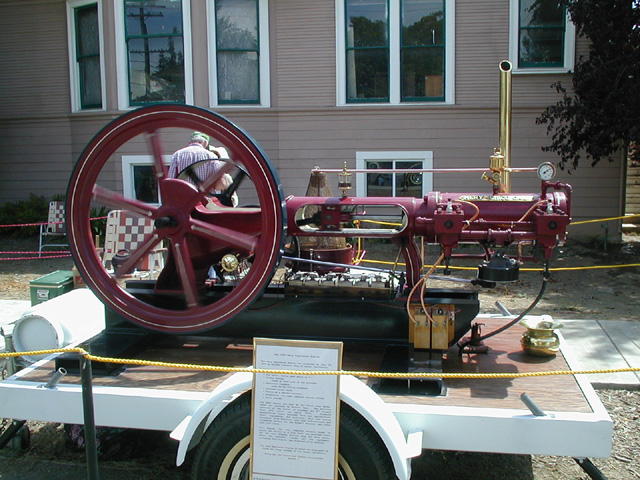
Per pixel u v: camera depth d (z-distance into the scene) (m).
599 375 3.92
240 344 3.09
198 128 2.64
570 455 2.21
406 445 2.17
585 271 7.30
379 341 2.83
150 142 2.79
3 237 9.66
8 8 9.65
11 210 9.61
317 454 2.17
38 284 4.27
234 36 8.77
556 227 2.53
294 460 2.18
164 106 2.66
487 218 2.66
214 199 3.24
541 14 8.26
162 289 2.98
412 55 8.59
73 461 3.04
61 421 2.56
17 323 3.45
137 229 5.31
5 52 9.73
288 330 2.92
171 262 2.96
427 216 2.72
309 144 8.79
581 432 2.19
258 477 2.20
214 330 2.97
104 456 3.04
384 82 8.72
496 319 3.61
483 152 8.51
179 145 8.81
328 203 2.87
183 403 2.44
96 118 9.33
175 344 3.09
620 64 7.09
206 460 2.30
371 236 2.86
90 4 9.30
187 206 2.80
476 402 2.37
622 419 3.43
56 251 8.55
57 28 9.58
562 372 2.26
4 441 3.03
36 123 9.77
